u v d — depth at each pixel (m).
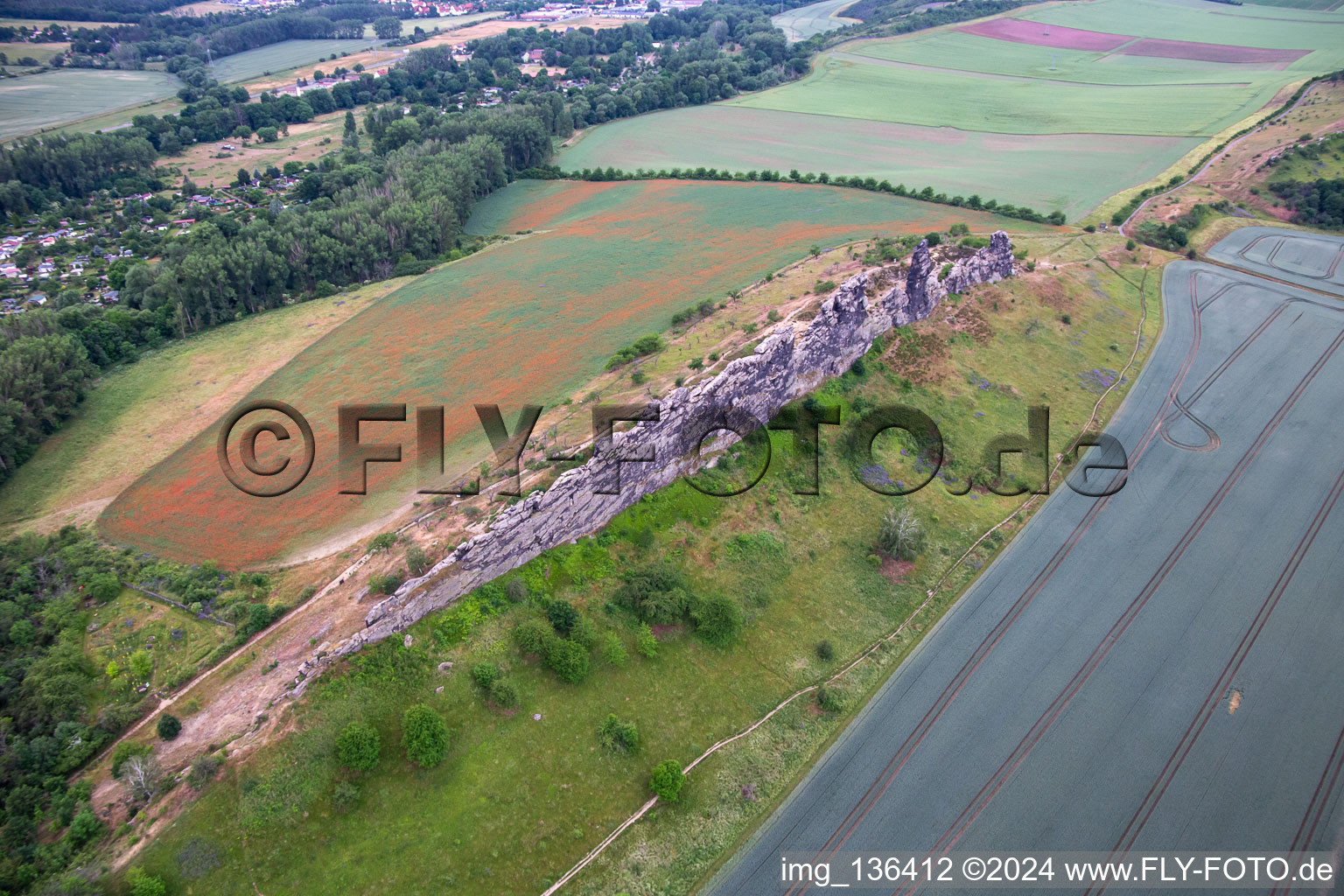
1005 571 68.06
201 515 72.81
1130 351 100.06
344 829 46.03
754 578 65.44
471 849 46.59
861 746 54.47
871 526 71.69
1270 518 73.38
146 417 88.81
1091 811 50.09
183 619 60.91
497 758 50.66
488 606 57.28
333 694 50.88
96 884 42.25
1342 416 87.25
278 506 73.38
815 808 50.91
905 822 49.91
